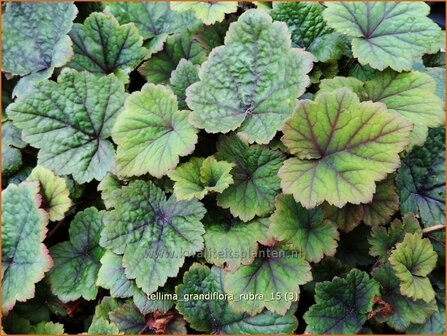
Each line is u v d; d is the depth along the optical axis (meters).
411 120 0.29
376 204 0.29
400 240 0.29
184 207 0.30
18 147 0.34
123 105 0.33
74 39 0.36
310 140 0.27
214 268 0.29
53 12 0.36
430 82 0.30
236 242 0.28
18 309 0.31
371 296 0.28
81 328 0.32
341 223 0.29
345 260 0.31
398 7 0.31
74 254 0.32
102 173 0.32
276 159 0.29
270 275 0.28
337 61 0.34
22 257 0.30
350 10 0.31
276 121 0.29
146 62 0.36
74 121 0.33
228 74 0.31
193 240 0.29
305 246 0.28
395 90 0.30
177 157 0.29
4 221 0.31
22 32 0.36
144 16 0.37
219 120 0.30
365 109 0.26
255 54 0.30
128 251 0.29
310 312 0.27
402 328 0.28
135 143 0.30
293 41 0.34
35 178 0.32
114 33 0.36
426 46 0.30
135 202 0.30
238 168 0.30
